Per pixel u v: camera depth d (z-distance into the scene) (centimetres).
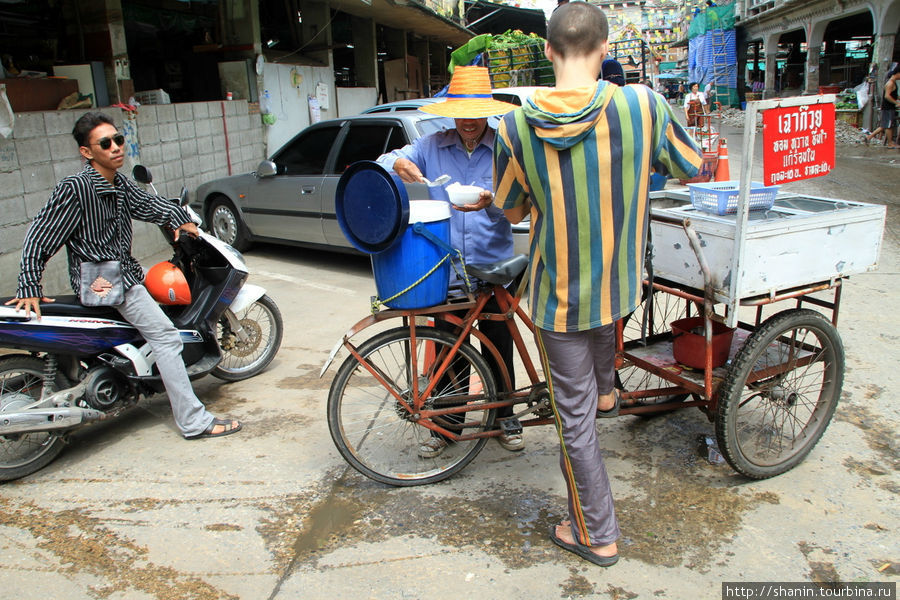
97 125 290
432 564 239
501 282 261
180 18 952
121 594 229
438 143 296
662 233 276
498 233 294
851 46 2905
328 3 1206
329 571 238
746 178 233
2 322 292
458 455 299
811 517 256
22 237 538
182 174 795
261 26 1169
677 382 276
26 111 574
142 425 356
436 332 276
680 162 215
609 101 195
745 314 486
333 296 569
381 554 246
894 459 293
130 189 322
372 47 1407
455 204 255
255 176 688
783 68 3058
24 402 308
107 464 314
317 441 330
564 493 280
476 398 282
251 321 407
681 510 264
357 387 393
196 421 333
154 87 986
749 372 260
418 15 1336
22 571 242
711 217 264
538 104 198
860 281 541
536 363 406
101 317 318
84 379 318
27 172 540
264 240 709
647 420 338
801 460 287
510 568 236
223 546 253
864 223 269
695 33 3159
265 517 271
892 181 1032
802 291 265
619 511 265
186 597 227
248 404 375
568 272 209
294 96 1117
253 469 306
